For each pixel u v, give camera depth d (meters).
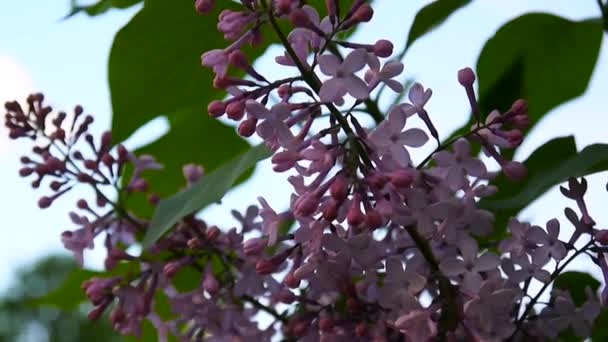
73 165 0.42
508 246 0.36
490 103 0.43
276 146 0.35
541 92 0.45
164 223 0.39
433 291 0.36
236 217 0.40
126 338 0.46
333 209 0.34
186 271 0.43
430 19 0.41
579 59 0.44
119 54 0.41
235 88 0.35
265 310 0.40
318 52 0.34
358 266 0.36
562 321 0.37
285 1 0.33
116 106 0.41
